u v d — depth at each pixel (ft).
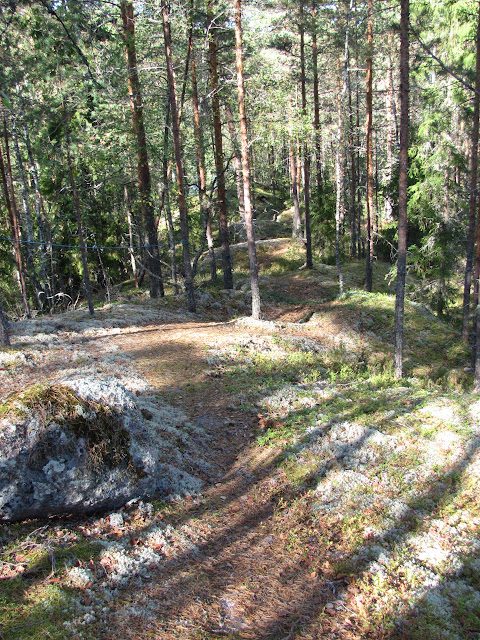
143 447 18.90
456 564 16.58
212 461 24.68
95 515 17.76
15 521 15.98
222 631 13.99
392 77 117.39
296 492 21.53
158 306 60.64
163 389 32.65
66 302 89.35
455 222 79.36
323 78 100.53
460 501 19.81
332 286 81.10
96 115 56.85
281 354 43.70
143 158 61.98
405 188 39.22
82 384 18.11
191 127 74.18
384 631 14.15
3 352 35.53
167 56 51.85
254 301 55.47
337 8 73.51
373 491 20.79
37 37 52.34
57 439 16.07
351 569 16.75
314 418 28.07
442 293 79.92
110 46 57.21
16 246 73.15
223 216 72.33
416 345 59.41
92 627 13.20
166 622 13.99
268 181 171.83
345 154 104.47
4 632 12.14
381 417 27.35
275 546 18.25
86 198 83.30
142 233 78.74
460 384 47.52
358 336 58.39
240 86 50.14
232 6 53.78
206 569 16.74
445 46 72.08
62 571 14.66
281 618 14.74
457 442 23.93
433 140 81.30
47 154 60.34
